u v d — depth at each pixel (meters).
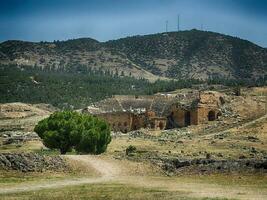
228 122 177.50
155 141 143.12
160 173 64.25
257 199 41.19
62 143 92.62
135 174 62.59
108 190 47.03
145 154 93.06
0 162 59.19
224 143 132.38
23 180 54.41
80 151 93.75
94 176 59.22
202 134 161.88
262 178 55.91
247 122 169.62
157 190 47.12
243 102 197.25
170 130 178.12
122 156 74.50
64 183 52.84
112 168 64.44
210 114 191.12
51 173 59.66
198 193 45.06
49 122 94.62
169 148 121.81
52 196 42.97
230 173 59.22
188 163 65.50
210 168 61.91
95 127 95.69
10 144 146.00
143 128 194.62
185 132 169.12
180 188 48.88
